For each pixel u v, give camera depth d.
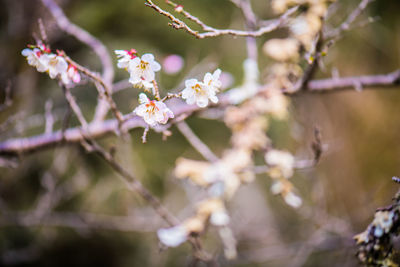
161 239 1.69
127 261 3.16
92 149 1.64
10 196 2.89
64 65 1.09
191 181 1.83
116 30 2.87
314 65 1.71
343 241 2.98
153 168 2.84
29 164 2.82
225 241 1.92
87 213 2.86
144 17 2.81
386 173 3.81
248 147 1.96
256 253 3.30
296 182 3.21
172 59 2.52
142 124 1.73
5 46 2.88
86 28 2.84
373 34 2.83
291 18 1.76
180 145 2.92
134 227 2.78
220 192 1.72
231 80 2.57
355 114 3.87
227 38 2.85
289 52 1.98
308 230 3.53
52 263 3.10
